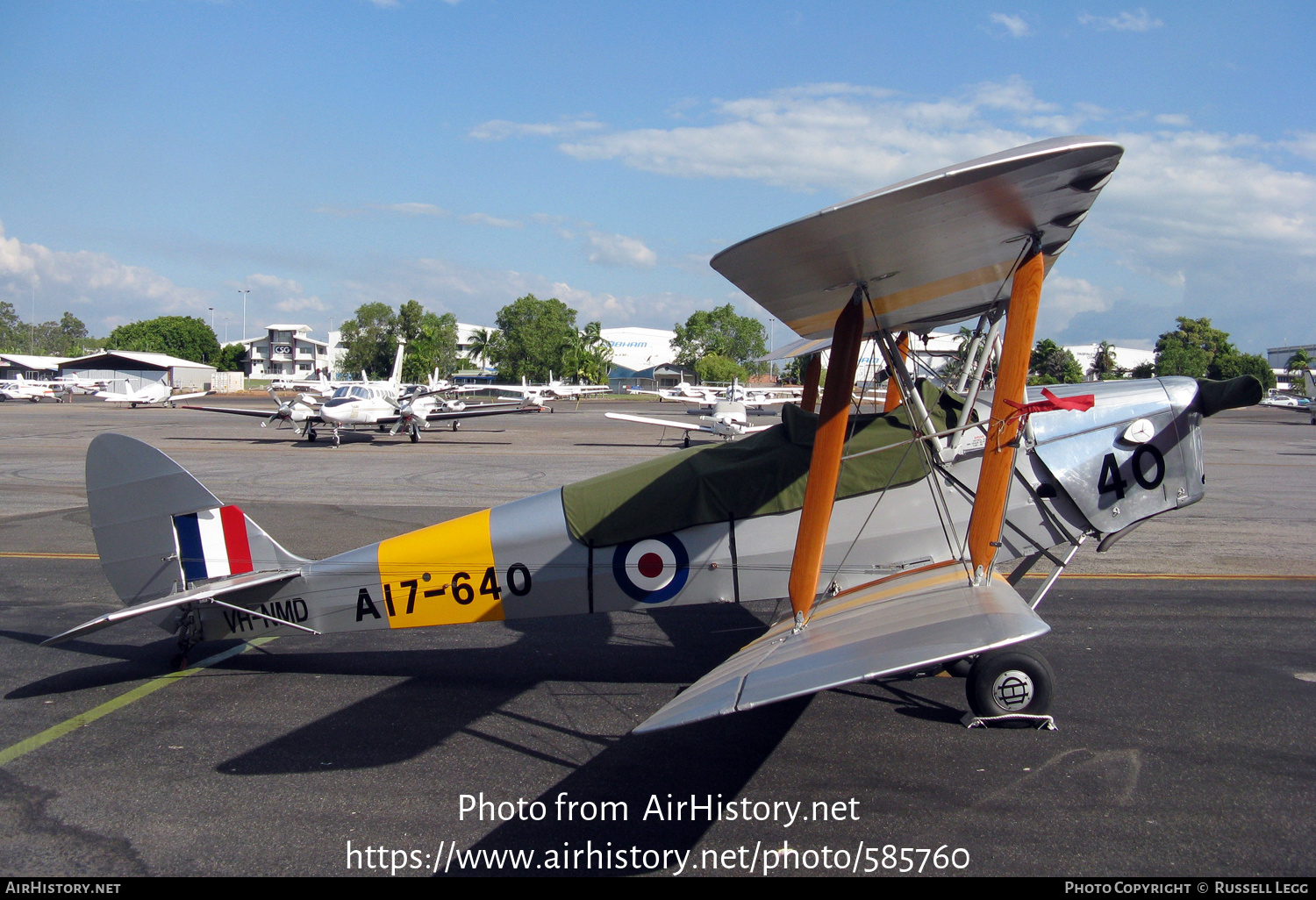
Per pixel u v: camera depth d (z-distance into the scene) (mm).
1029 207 3697
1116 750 4262
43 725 4832
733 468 5211
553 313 117875
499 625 6984
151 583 5773
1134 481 5363
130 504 5758
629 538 5254
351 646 6414
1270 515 12109
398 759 4355
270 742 4582
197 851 3465
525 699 5242
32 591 7938
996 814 3646
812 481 4320
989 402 5438
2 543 10281
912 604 4195
